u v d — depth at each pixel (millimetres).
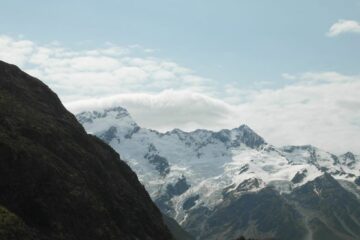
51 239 138125
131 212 184250
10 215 129375
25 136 170000
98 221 156875
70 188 157500
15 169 147750
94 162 187875
